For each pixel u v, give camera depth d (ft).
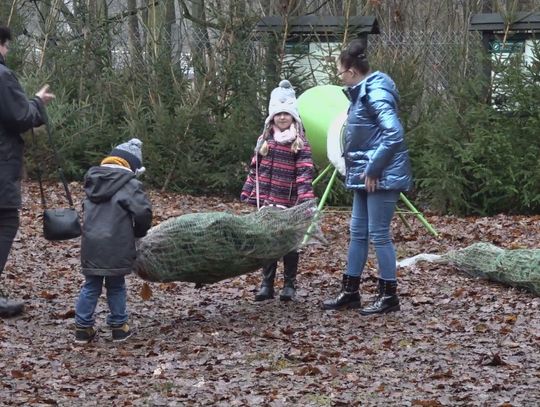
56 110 51.39
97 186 22.67
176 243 24.03
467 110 47.60
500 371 20.29
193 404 18.22
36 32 60.85
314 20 51.08
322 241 26.30
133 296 27.89
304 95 40.55
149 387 19.38
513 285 28.43
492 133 46.26
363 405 18.06
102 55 56.08
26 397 18.71
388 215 24.97
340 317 25.08
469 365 20.79
